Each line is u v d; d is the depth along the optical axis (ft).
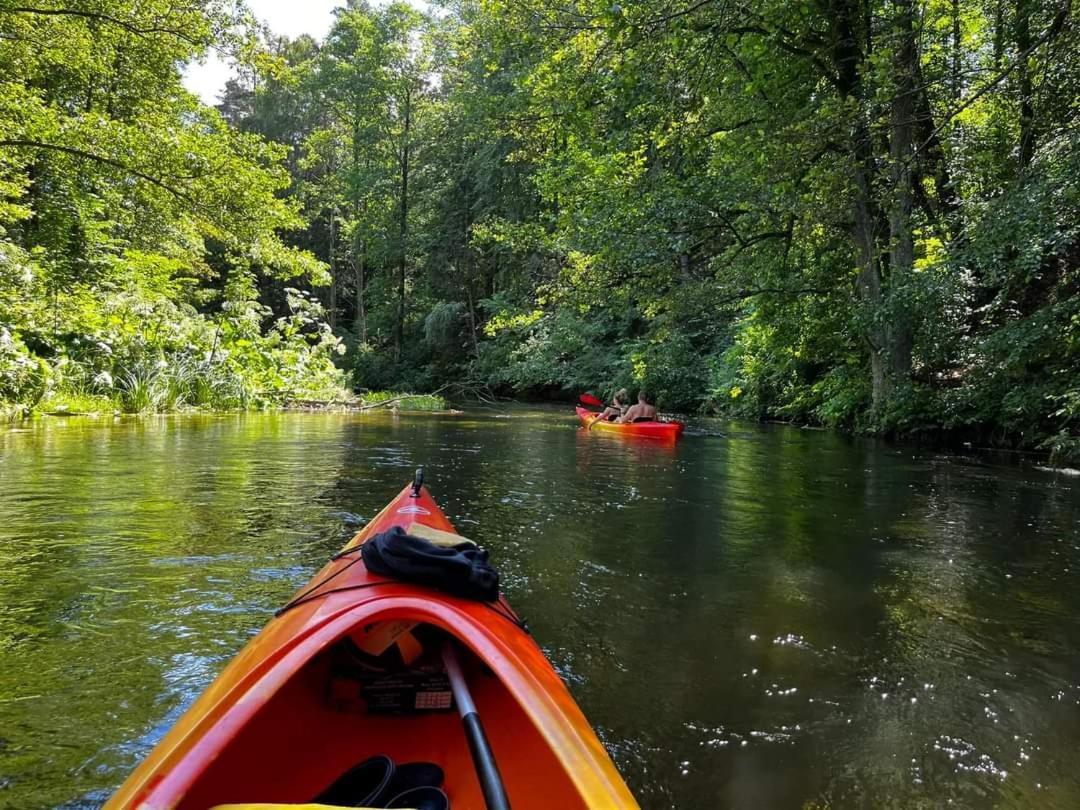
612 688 8.71
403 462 25.35
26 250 49.60
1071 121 30.96
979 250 31.45
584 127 35.09
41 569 12.00
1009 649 10.02
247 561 12.62
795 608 11.44
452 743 6.98
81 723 7.38
